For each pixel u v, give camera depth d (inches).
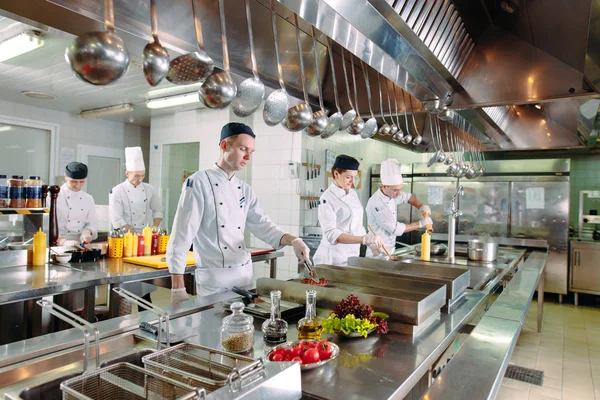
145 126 268.8
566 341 157.2
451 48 86.8
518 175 229.6
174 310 60.7
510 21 90.7
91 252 116.3
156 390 33.7
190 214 82.8
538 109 167.9
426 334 55.2
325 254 126.0
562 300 227.5
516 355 142.1
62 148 225.1
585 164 254.2
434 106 99.7
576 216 257.3
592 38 69.6
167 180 231.5
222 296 69.6
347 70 98.7
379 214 148.5
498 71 95.6
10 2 51.5
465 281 75.2
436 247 141.3
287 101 65.7
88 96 189.8
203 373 38.1
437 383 39.8
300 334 51.6
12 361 41.5
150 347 49.1
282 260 199.5
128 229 132.1
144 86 171.5
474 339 52.7
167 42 66.1
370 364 44.5
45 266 106.3
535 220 225.8
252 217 97.0
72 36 61.4
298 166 193.5
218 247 87.8
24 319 96.3
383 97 107.0
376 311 58.5
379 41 65.9
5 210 101.1
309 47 84.2
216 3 62.4
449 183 246.5
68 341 46.7
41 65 146.1
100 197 247.1
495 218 235.1
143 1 56.5
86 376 33.9
